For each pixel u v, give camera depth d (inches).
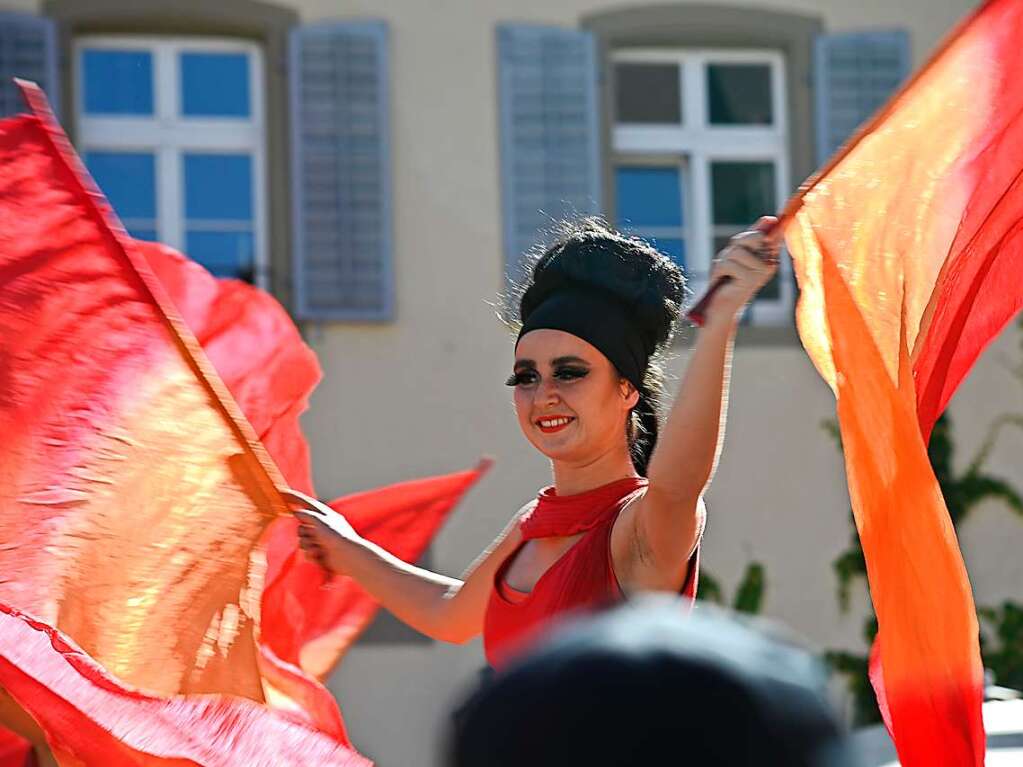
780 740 109.7
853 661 1512.1
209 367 377.4
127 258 369.7
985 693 515.2
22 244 368.8
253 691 382.6
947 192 352.5
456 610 386.3
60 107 1444.4
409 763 1427.2
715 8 1534.2
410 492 499.8
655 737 110.0
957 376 362.6
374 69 1483.8
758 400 1525.6
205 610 380.8
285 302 1467.8
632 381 345.1
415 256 1482.5
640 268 349.4
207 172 1487.5
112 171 1477.6
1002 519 1530.5
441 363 1476.4
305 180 1473.9
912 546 331.0
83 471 371.9
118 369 374.3
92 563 370.9
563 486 348.2
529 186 1494.8
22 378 369.1
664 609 121.7
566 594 328.2
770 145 1567.4
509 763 112.3
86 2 1451.8
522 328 353.1
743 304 314.0
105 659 370.0
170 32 1483.8
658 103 1562.5
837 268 348.5
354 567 406.0
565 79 1507.1
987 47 343.3
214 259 1480.1
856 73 1553.9
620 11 1521.9
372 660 1433.3
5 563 365.1
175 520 379.9
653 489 312.0
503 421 1476.4
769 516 1518.2
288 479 456.8
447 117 1494.8
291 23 1481.3
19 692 315.6
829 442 1528.1
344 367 1467.8
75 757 317.4
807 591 1514.5
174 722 314.0
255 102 1496.1
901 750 332.8
